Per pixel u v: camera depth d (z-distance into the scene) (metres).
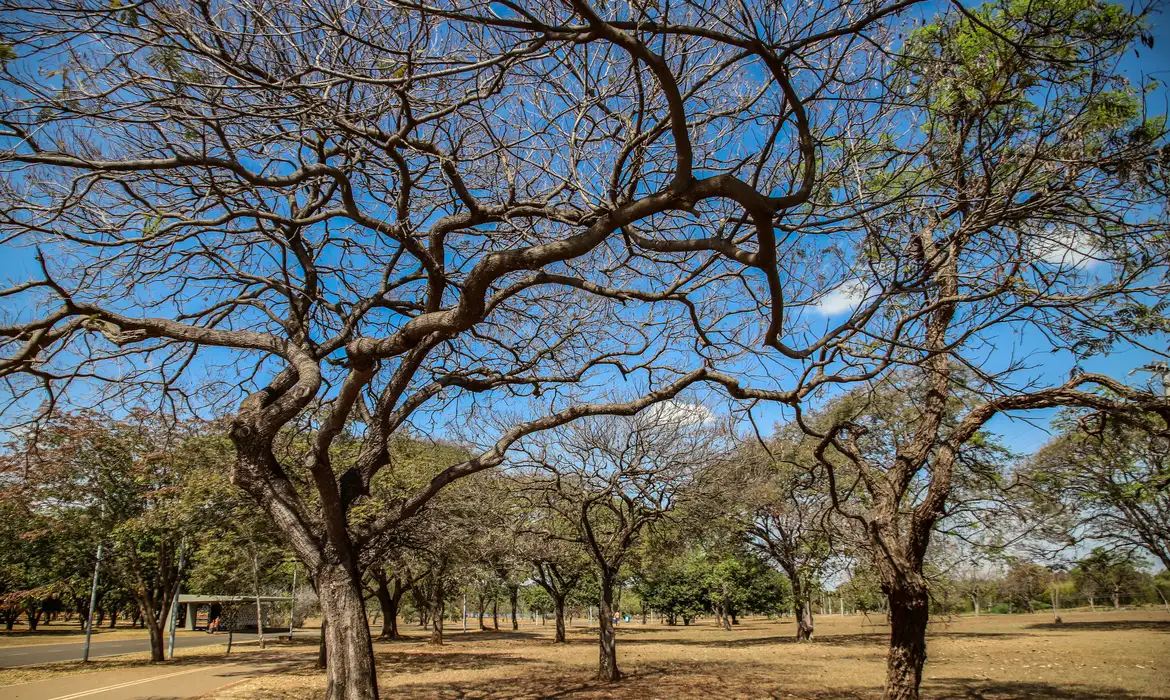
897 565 8.14
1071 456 17.61
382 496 19.31
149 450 20.22
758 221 4.39
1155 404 6.26
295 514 7.21
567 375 9.80
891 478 8.66
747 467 18.27
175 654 27.05
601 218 5.07
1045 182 5.30
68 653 28.28
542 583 33.88
